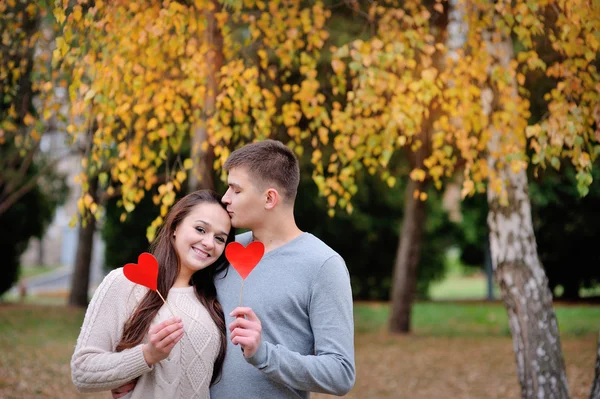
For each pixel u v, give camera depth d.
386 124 4.41
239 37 5.93
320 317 2.19
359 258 14.34
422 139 7.12
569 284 13.51
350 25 6.80
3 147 9.50
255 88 3.96
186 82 3.86
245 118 4.25
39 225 13.21
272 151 2.31
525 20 3.69
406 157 8.66
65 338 8.70
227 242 2.50
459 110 4.17
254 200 2.28
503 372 7.07
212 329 2.25
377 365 7.57
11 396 5.59
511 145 3.91
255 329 2.01
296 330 2.23
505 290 4.15
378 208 13.91
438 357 7.93
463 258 17.56
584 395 5.81
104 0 3.70
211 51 4.16
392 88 4.22
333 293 2.20
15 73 4.64
